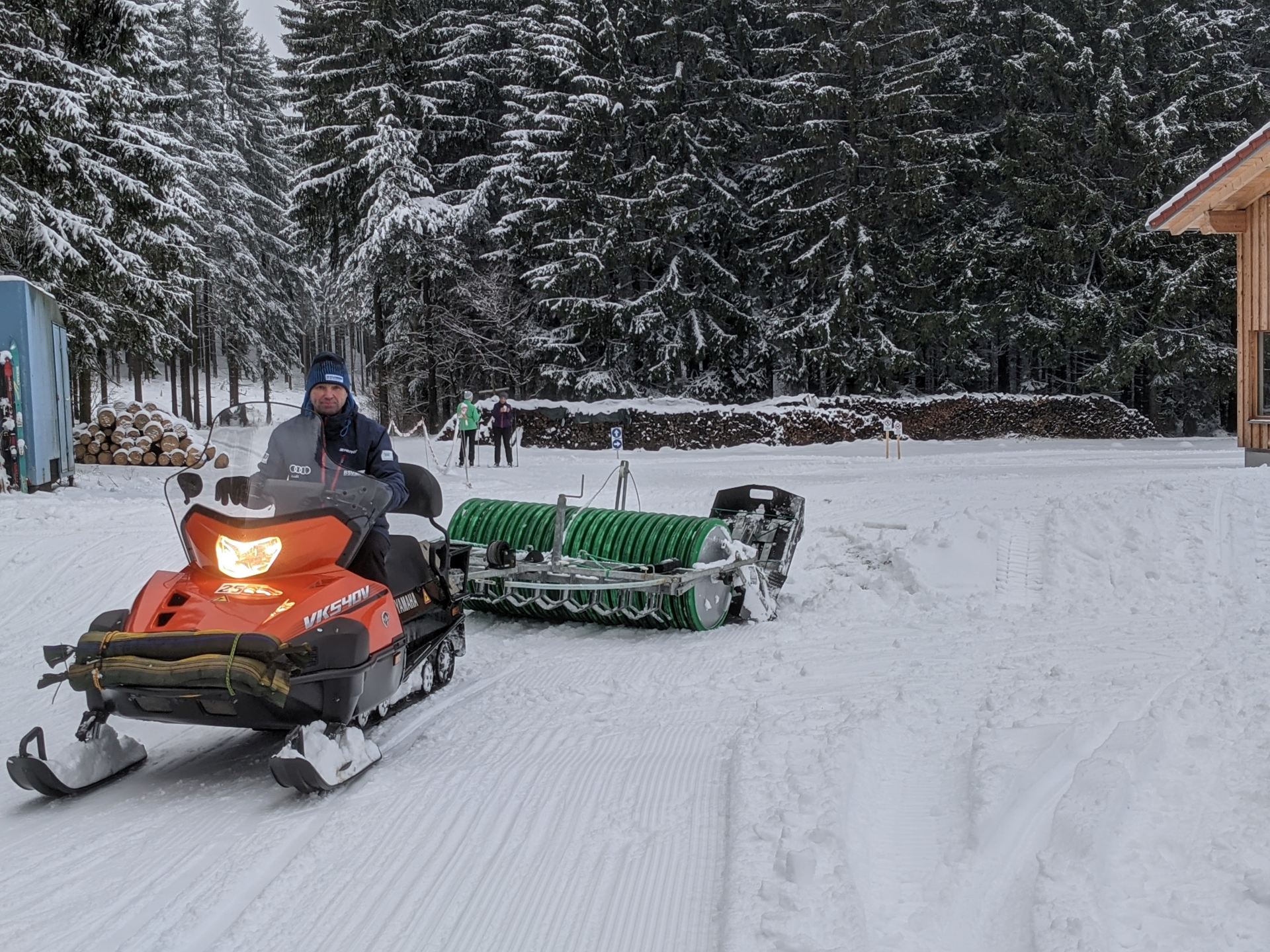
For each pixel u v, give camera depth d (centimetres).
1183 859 372
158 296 2425
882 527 1188
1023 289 3541
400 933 365
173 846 446
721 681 700
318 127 3659
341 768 502
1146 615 809
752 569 898
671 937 357
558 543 856
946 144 3488
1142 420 3531
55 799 512
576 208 3325
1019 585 927
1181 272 3522
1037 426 3481
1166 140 3397
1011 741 510
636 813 469
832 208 3456
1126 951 313
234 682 468
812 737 541
